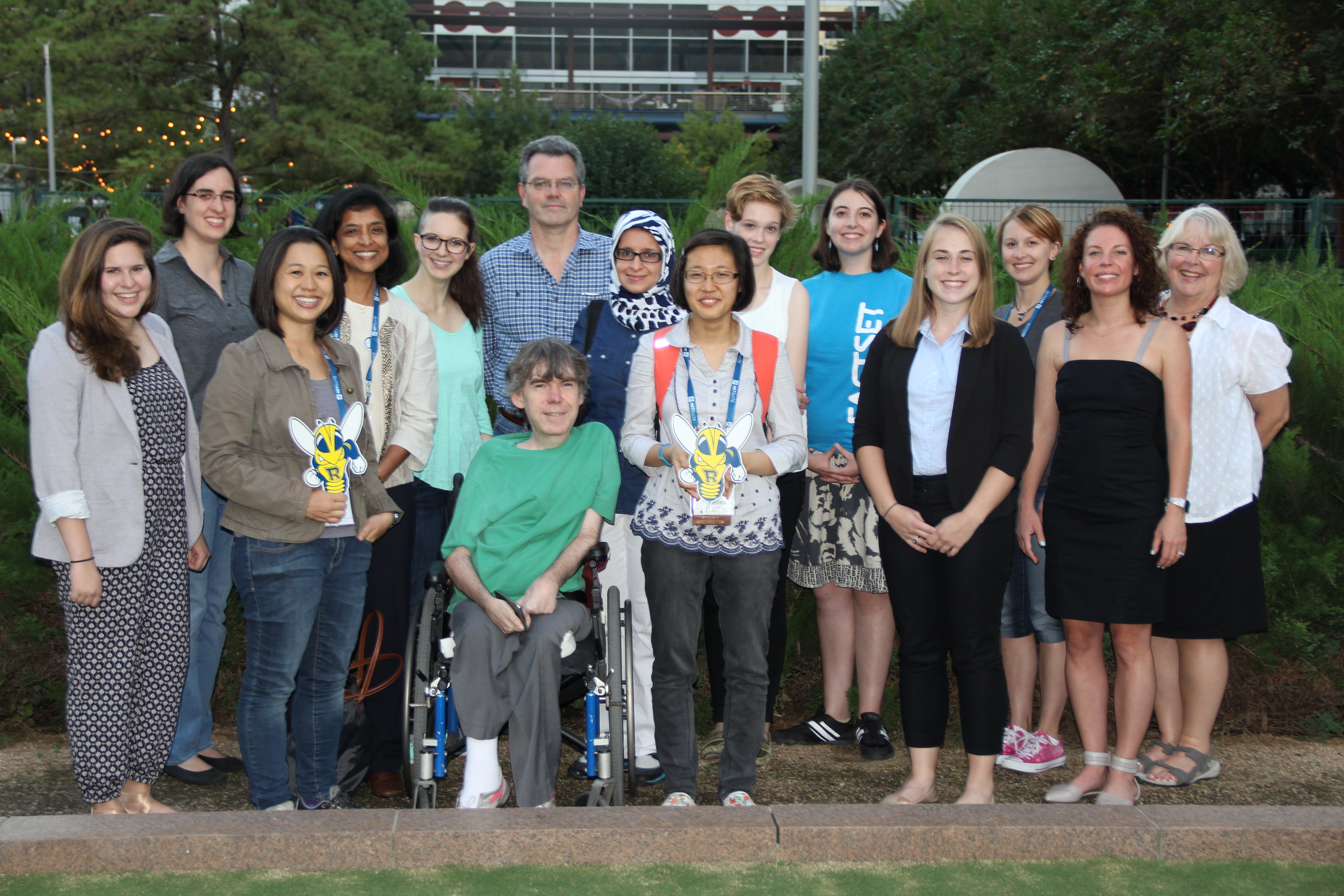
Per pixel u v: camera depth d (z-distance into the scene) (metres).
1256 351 3.77
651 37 74.50
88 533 3.31
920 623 3.73
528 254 4.53
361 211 3.81
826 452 4.37
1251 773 4.25
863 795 4.09
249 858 3.11
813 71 9.16
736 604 3.66
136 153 30.72
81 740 3.39
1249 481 3.84
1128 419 3.64
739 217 4.34
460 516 3.76
